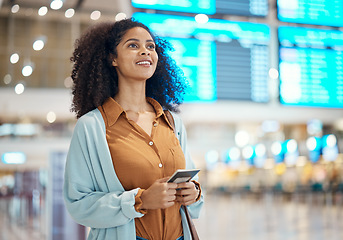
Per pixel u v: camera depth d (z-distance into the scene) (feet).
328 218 31.53
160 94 5.50
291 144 61.26
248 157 63.87
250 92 26.32
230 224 29.71
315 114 39.93
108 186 4.43
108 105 4.79
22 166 37.83
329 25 23.59
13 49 41.83
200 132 54.54
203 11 21.56
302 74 25.59
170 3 20.95
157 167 4.58
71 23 42.19
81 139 4.56
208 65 25.43
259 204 49.39
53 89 37.91
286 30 24.72
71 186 4.43
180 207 4.75
